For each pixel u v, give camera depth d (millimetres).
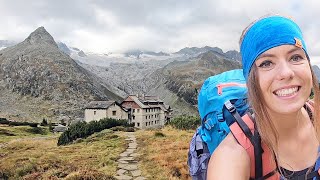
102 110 125375
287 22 1657
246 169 1576
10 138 73250
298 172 1665
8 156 21797
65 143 40750
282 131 1706
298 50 1623
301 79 1611
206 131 2455
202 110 2578
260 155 1604
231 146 1597
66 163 17016
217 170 1522
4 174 15695
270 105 1641
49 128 112312
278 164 1626
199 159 2479
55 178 13773
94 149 25328
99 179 13469
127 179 14117
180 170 14352
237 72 2611
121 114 130125
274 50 1609
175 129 36625
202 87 2656
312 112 1794
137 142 28172
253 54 1656
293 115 1666
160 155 18266
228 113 1940
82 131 44438
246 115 1724
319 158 1642
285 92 1609
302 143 1716
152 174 14703
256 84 1667
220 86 2396
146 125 141000
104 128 50625
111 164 17469
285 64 1608
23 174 15492
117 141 29812
